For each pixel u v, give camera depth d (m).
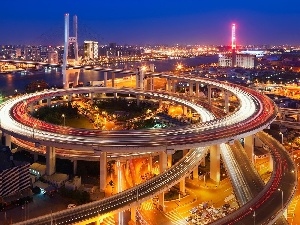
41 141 188.75
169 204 172.00
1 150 189.12
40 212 157.88
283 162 189.38
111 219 155.62
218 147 192.12
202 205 168.00
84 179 196.75
